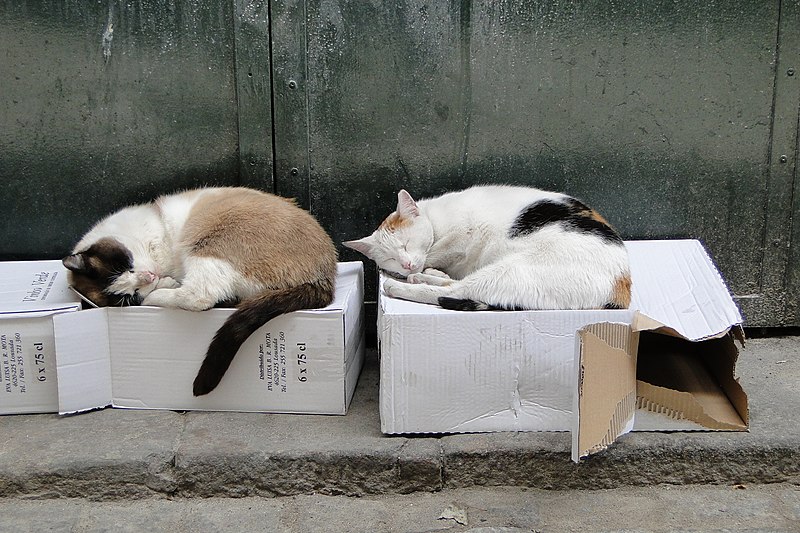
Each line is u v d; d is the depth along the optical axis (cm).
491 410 250
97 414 267
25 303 269
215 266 263
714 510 236
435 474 243
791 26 312
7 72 304
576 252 261
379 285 286
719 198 328
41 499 238
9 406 265
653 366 279
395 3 305
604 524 230
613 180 326
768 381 291
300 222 276
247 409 268
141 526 229
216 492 243
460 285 264
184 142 316
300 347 261
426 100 315
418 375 246
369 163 321
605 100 318
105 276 268
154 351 264
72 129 312
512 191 298
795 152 324
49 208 319
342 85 312
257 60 307
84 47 304
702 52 313
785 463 247
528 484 246
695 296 285
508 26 309
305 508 239
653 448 245
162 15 303
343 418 265
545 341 244
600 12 309
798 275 333
